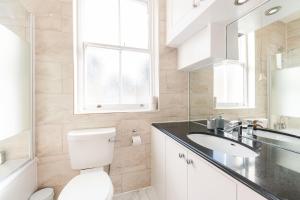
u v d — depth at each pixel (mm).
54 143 1453
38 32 1404
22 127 1273
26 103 1329
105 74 1762
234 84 1300
